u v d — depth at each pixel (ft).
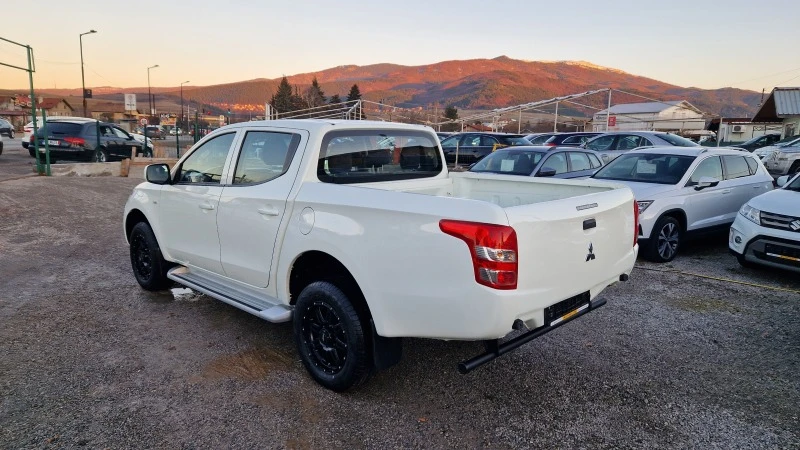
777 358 13.14
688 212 23.50
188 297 17.28
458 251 8.91
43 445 9.12
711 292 18.60
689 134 144.77
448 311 9.15
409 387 11.54
